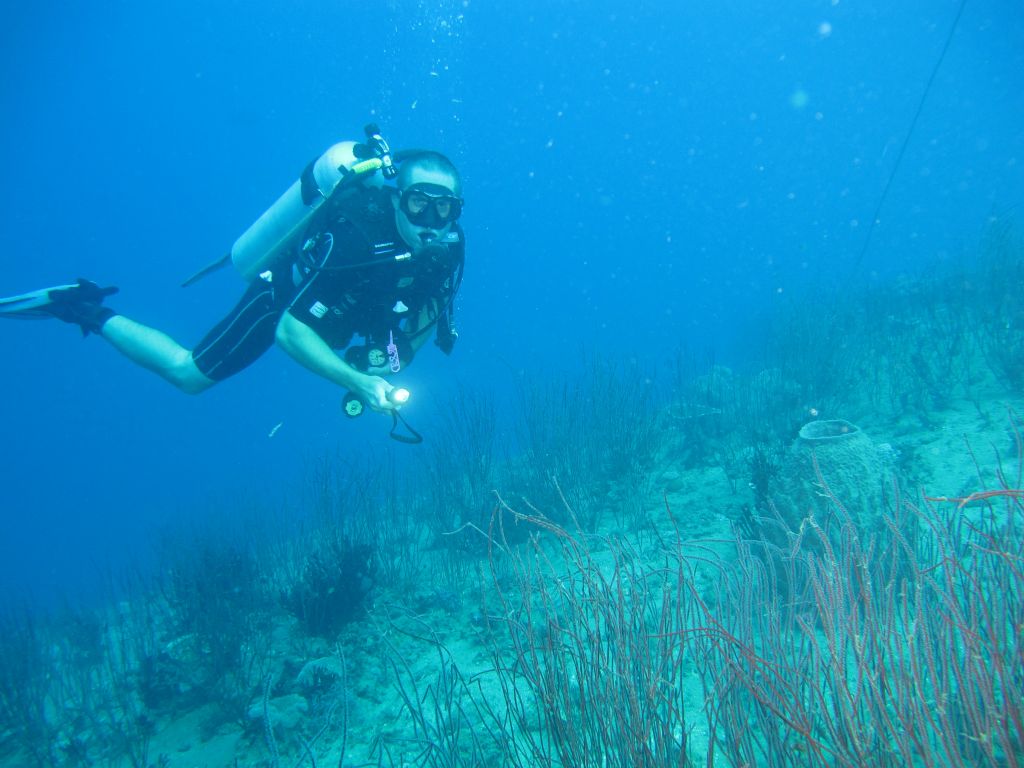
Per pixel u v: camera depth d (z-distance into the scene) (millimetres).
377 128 3922
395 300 3773
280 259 4367
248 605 5609
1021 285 8523
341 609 5016
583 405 7914
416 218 3543
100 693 5074
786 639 2396
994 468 4734
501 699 3557
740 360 18219
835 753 1745
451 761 2699
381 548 6543
